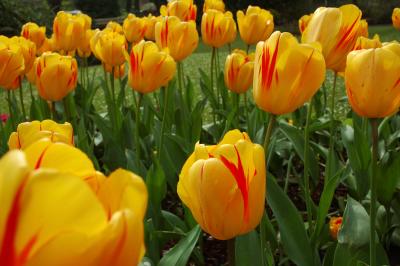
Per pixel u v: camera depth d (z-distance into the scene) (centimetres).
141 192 17
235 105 108
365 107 43
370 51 42
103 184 18
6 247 14
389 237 78
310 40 55
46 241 15
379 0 722
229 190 31
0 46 76
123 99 131
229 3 639
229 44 113
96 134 131
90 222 15
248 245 45
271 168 109
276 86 43
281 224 56
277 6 655
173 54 89
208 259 83
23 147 35
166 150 87
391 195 70
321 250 77
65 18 111
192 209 33
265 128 90
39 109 111
